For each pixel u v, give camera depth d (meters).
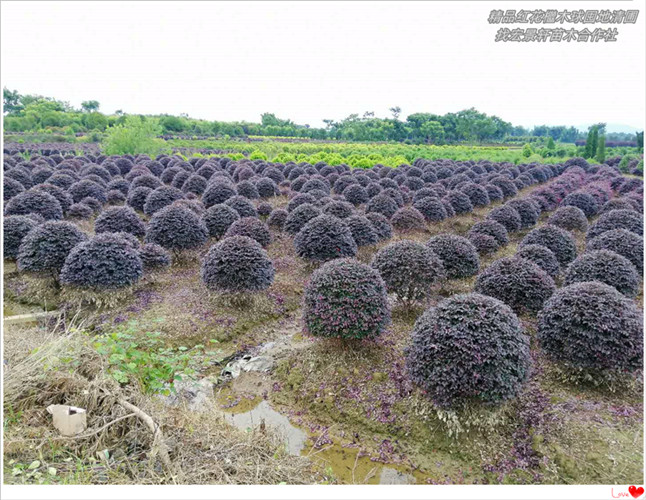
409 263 7.70
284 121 76.00
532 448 5.04
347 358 6.65
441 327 5.19
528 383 6.09
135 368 4.66
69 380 4.67
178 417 4.76
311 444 5.44
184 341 7.41
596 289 5.86
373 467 5.05
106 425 4.14
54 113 51.44
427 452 5.17
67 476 3.81
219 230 11.45
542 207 17.11
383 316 6.37
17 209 11.60
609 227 11.29
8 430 4.12
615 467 4.64
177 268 10.52
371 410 5.75
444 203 15.41
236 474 4.26
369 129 59.44
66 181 16.66
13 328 6.38
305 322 6.52
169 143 43.53
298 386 6.41
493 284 7.21
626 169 28.00
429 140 58.53
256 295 8.76
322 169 23.30
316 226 9.74
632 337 5.38
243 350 7.58
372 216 12.18
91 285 7.82
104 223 10.76
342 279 6.34
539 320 6.25
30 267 8.34
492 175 21.88
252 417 5.95
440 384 4.97
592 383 5.98
